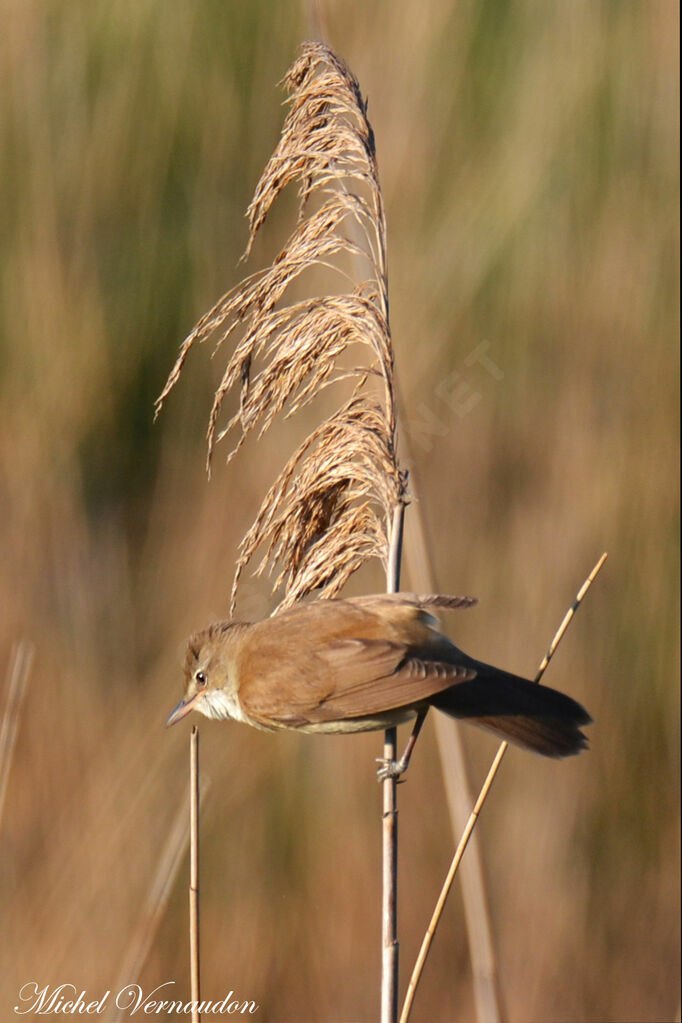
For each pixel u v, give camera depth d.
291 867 15.56
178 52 18.17
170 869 10.93
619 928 16.47
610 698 17.16
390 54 17.92
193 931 7.52
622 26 19.12
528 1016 15.56
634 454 17.86
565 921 16.20
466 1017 15.52
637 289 18.39
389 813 7.88
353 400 8.44
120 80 18.06
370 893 15.66
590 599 17.33
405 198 17.78
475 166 18.27
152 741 15.34
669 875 16.72
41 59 17.72
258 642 8.66
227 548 16.12
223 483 16.58
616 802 16.94
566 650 17.12
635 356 18.17
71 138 17.84
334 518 8.64
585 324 18.17
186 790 15.15
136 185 17.94
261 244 18.22
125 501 17.22
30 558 16.17
